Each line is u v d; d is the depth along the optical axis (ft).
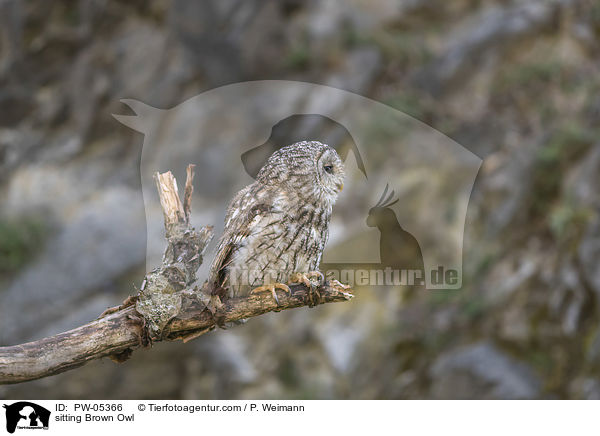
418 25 48.80
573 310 36.70
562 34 45.96
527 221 40.45
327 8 48.16
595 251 37.04
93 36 48.37
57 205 45.06
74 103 47.83
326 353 38.73
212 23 46.19
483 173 41.81
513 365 36.86
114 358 15.17
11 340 39.63
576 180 39.88
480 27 47.06
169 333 15.07
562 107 43.52
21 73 48.80
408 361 38.81
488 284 39.50
